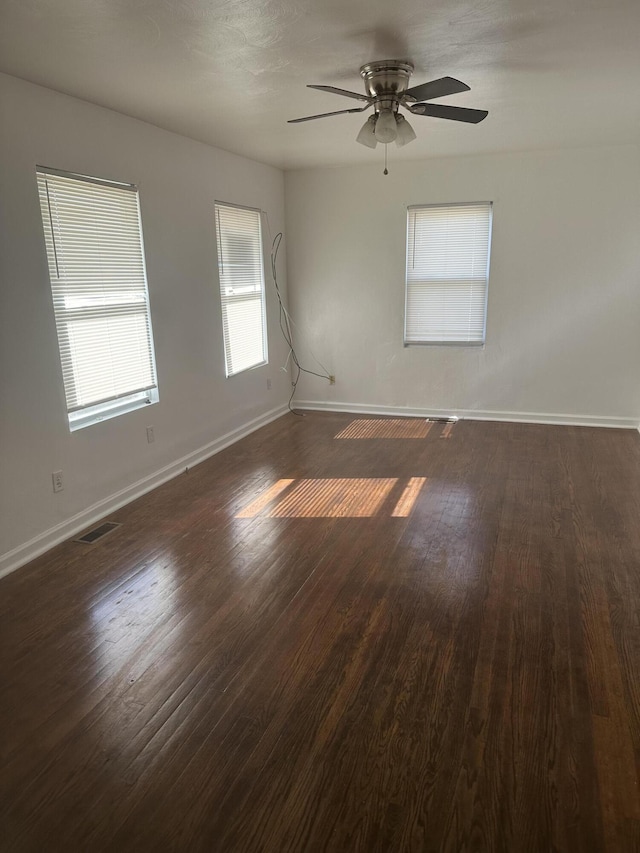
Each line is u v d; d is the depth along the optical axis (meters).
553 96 3.40
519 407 5.69
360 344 6.06
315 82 3.04
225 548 3.17
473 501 3.74
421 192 5.49
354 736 1.87
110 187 3.54
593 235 5.12
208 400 4.78
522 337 5.52
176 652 2.31
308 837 1.54
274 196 5.70
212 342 4.78
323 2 2.12
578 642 2.31
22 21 2.23
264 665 2.22
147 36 2.40
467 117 2.94
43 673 2.19
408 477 4.21
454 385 5.84
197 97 3.27
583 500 3.72
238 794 1.67
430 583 2.77
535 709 1.96
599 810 1.60
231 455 4.83
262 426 5.73
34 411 3.08
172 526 3.47
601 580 2.77
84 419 3.57
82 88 3.07
